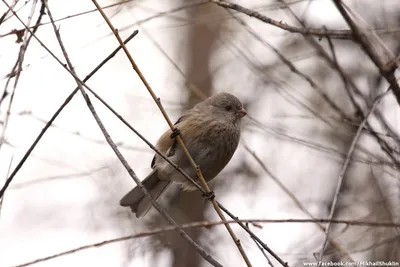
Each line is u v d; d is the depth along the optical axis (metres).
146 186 11.76
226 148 11.65
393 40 10.84
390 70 6.46
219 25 14.56
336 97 13.26
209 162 11.51
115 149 7.56
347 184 13.15
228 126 11.63
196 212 16.50
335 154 11.31
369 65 12.07
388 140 9.54
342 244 10.45
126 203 11.20
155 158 11.72
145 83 8.62
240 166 15.27
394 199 10.72
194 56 18.22
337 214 12.65
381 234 10.48
